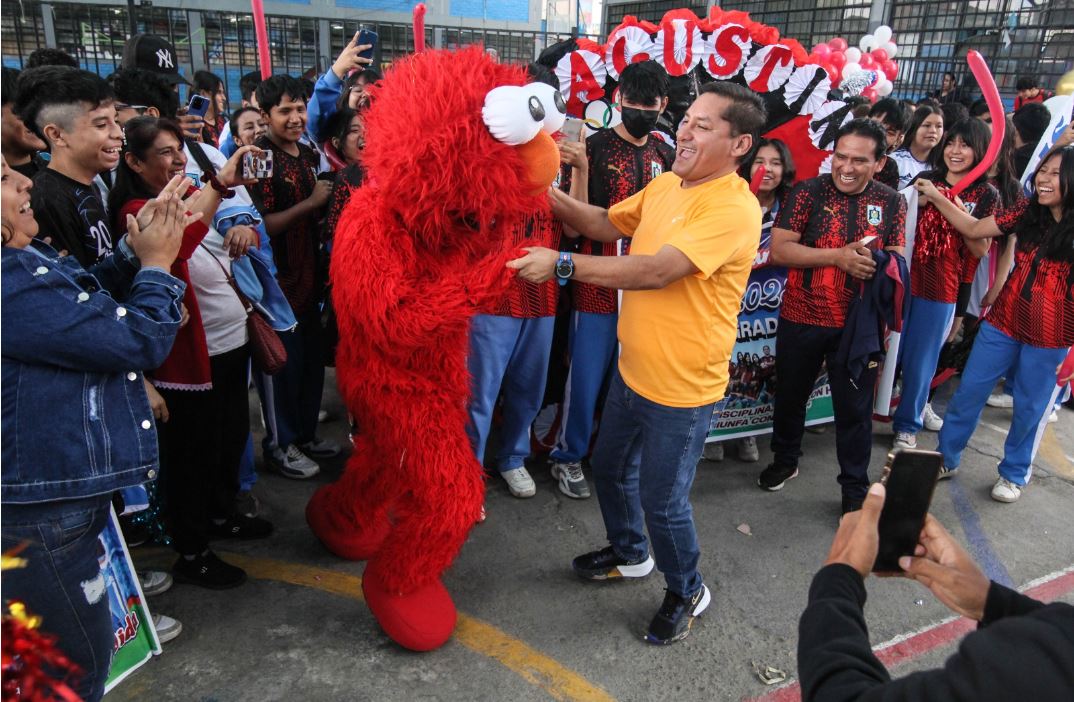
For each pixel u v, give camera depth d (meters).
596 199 3.29
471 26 12.11
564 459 3.58
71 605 1.63
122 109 2.91
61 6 8.17
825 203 3.32
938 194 3.69
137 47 3.60
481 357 3.19
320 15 11.32
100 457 1.61
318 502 2.90
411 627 2.41
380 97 1.99
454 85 1.80
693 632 2.69
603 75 3.68
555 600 2.82
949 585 1.24
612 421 2.61
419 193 1.85
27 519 1.55
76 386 1.57
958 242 3.83
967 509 3.66
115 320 1.56
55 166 2.13
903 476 1.21
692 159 2.22
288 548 3.04
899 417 4.23
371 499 2.70
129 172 2.39
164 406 2.30
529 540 3.20
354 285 1.97
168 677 2.33
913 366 4.06
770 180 3.59
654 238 2.37
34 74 2.07
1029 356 3.48
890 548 1.25
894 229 3.35
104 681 1.78
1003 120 3.71
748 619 2.78
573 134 2.78
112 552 2.21
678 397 2.36
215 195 2.26
